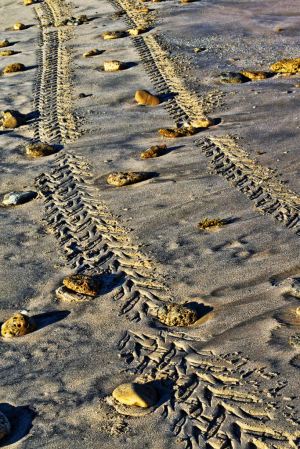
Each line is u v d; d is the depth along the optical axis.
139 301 3.94
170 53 10.50
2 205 5.88
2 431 2.86
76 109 8.48
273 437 2.58
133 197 5.52
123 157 6.60
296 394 2.79
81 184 6.06
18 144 7.52
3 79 10.51
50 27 14.12
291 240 4.33
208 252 4.36
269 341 3.23
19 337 3.75
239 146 6.34
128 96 8.71
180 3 14.34
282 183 5.31
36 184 6.22
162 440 2.70
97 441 2.77
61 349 3.55
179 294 3.92
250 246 4.34
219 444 2.61
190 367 3.18
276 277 3.89
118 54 10.94
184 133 6.99
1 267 4.65
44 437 2.85
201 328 3.51
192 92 8.48
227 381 3.00
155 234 4.78
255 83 8.47
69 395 3.13
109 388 3.14
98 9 15.04
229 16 12.63
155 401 2.95
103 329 3.69
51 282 4.36
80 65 10.64
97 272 4.38
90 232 5.03
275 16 12.19
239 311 3.58
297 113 6.98
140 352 3.41
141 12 13.88
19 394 3.20
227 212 4.95
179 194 5.41
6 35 14.02
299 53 9.46
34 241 5.03
